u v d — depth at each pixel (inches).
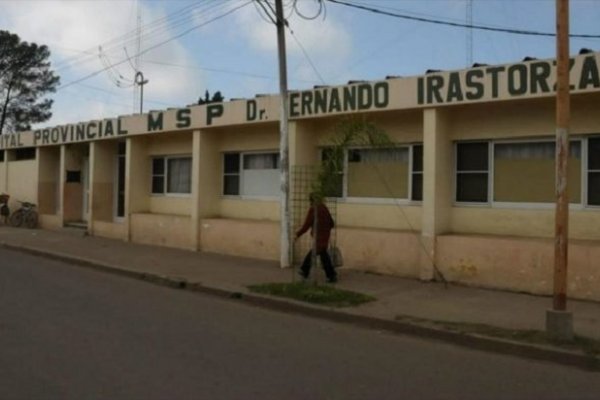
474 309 446.6
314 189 536.1
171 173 861.2
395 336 398.9
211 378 289.4
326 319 446.0
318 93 616.4
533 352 350.6
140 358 319.3
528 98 489.4
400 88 557.6
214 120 732.7
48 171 1085.8
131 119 855.1
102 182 954.1
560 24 352.8
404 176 597.3
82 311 438.6
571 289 474.3
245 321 428.8
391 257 574.9
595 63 454.9
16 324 390.6
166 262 675.4
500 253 509.7
